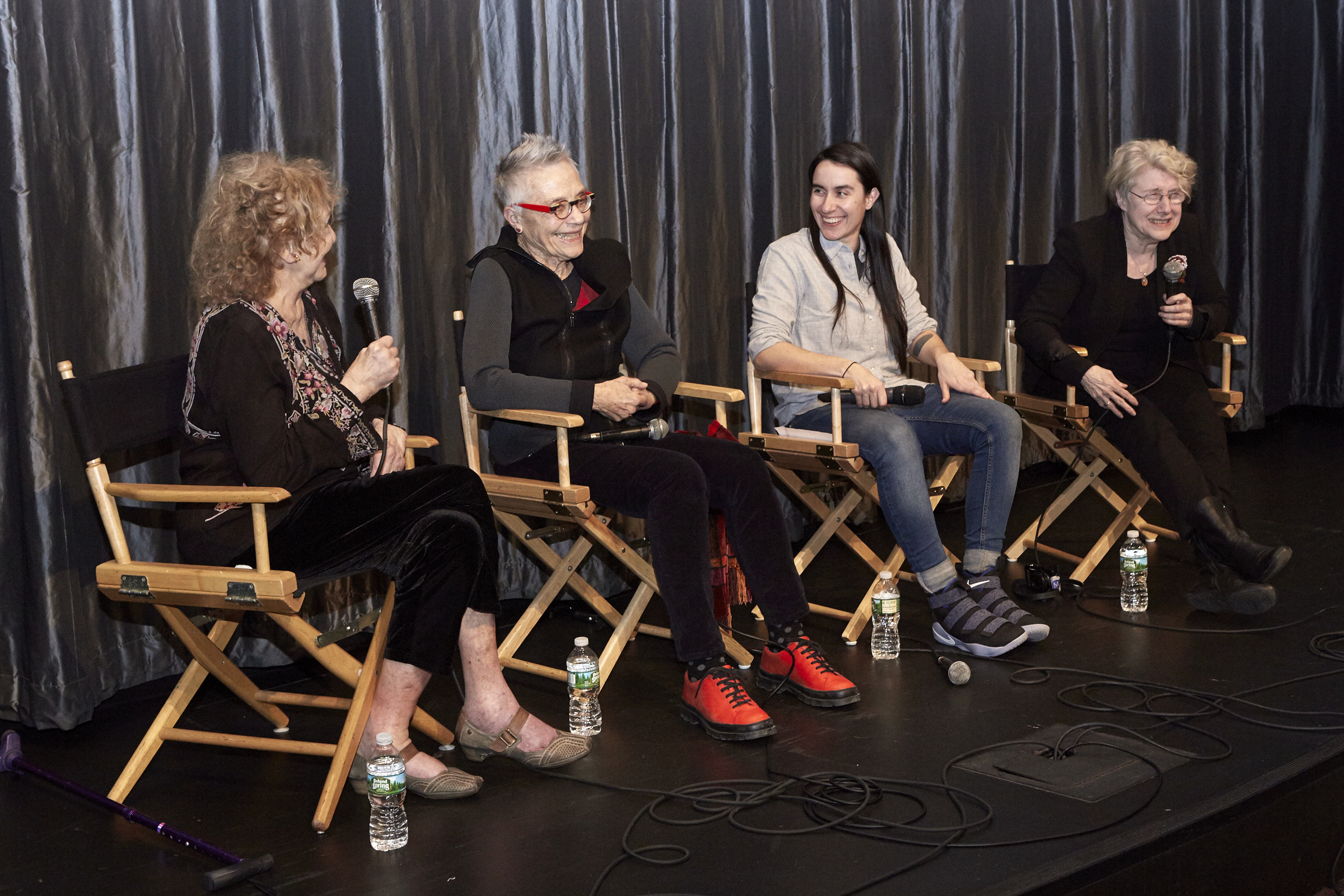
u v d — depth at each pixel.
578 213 2.52
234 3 2.67
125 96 2.50
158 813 2.09
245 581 1.90
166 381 2.15
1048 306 3.20
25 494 2.38
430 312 3.02
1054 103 4.32
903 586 3.34
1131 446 3.00
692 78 3.47
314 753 2.09
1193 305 3.20
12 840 2.01
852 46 3.69
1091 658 2.68
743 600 2.72
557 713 2.50
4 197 2.31
